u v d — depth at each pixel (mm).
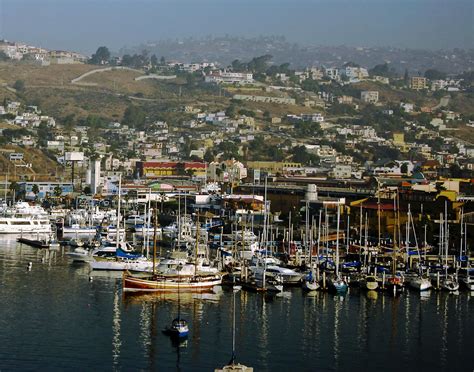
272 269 182375
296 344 137500
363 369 127312
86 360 127188
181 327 138375
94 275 189625
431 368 128875
